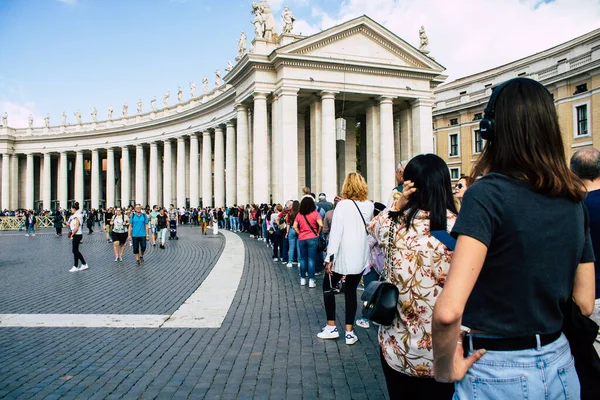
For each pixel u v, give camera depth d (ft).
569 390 6.68
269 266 52.95
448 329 6.21
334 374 18.98
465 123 165.17
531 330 6.60
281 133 111.14
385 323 10.80
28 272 50.55
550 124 6.89
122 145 210.79
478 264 6.38
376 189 123.75
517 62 168.96
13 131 240.94
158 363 20.42
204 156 169.68
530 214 6.52
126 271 50.39
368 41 119.03
